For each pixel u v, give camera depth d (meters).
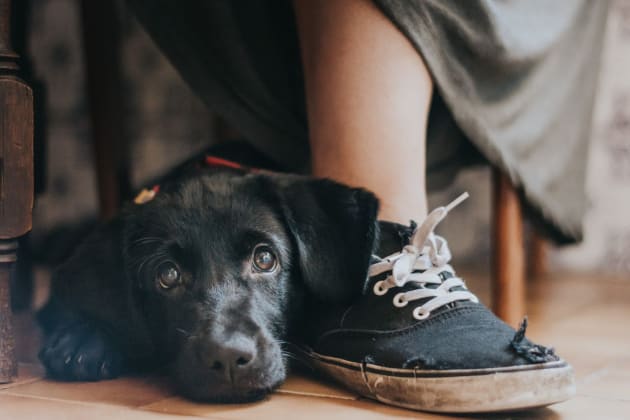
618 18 2.74
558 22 1.65
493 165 1.51
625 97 2.74
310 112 1.32
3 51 1.11
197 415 1.00
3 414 1.00
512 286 1.65
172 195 1.22
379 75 1.26
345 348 1.10
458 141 1.65
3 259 1.13
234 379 1.03
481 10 1.36
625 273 2.77
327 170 1.29
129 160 3.06
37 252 2.90
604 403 1.07
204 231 1.14
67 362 1.16
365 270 1.12
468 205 2.89
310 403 1.06
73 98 3.09
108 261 1.19
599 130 2.78
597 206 2.80
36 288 2.23
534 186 1.63
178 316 1.11
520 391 0.96
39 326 1.42
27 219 1.13
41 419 0.98
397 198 1.25
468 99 1.41
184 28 1.57
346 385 1.12
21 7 1.65
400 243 1.16
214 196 1.19
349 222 1.15
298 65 1.60
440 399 0.99
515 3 1.52
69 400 1.07
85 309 1.19
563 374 0.98
